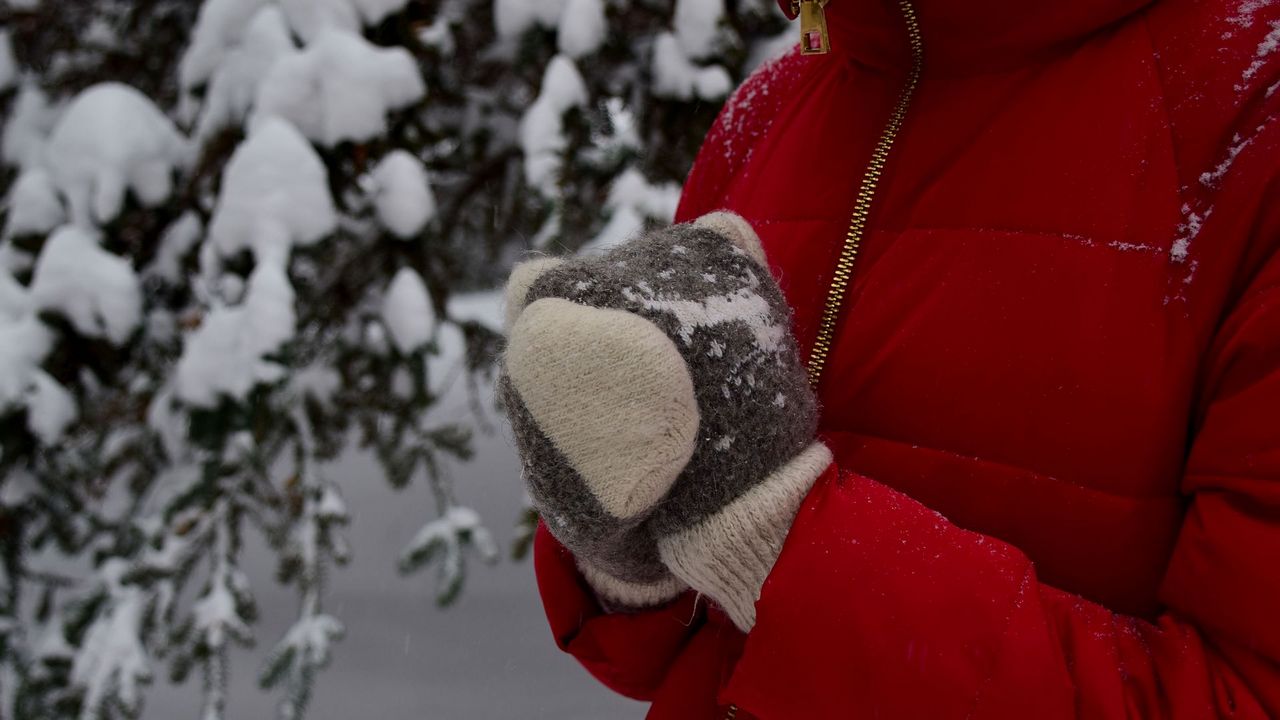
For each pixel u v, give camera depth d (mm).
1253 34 574
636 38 1882
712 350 578
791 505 577
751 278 619
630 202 1737
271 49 1652
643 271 596
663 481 553
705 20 1687
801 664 552
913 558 552
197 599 1772
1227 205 557
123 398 1814
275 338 1485
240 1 1775
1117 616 558
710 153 829
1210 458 542
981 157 627
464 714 2152
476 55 1966
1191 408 564
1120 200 582
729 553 574
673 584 641
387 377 1877
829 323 662
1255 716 507
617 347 548
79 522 1978
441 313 1877
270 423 1563
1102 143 592
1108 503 575
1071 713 524
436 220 1843
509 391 575
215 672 1740
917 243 636
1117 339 571
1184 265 565
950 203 631
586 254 634
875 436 638
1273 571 512
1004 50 631
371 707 2172
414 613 2619
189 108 1829
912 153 657
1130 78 593
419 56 1717
